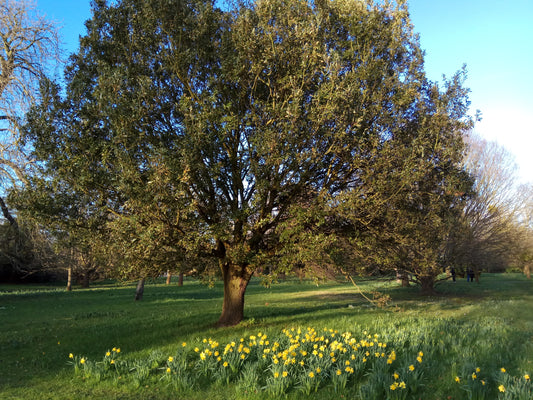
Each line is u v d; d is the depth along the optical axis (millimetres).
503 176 18141
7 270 40375
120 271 8547
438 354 6801
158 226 6992
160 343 8641
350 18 8883
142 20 8570
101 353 8117
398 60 9414
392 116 8438
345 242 9445
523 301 13141
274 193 8891
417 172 7930
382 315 11953
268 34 8141
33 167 14188
